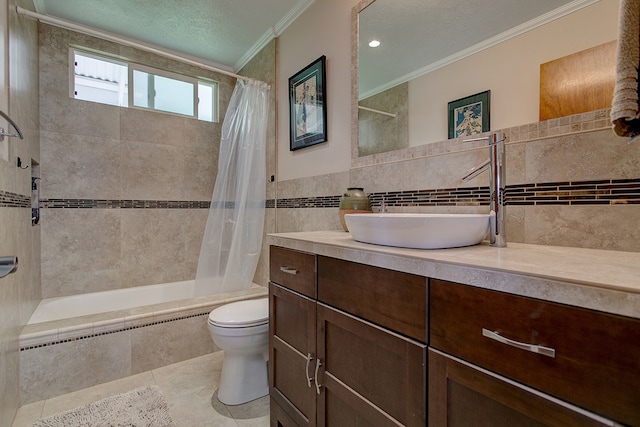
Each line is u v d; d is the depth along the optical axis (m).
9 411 1.41
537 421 0.59
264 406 1.64
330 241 1.19
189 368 2.01
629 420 0.49
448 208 1.37
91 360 1.80
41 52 2.28
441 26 1.42
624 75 0.59
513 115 1.17
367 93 1.75
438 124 1.42
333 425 1.10
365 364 0.97
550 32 1.08
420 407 0.80
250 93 2.49
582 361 0.53
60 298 2.30
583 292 0.54
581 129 1.00
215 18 2.40
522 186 1.14
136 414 1.54
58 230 2.35
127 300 2.54
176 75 2.93
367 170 1.75
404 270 0.84
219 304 2.24
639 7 0.59
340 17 1.93
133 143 2.66
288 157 2.44
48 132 2.30
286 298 1.36
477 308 0.68
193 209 2.96
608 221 0.95
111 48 2.57
